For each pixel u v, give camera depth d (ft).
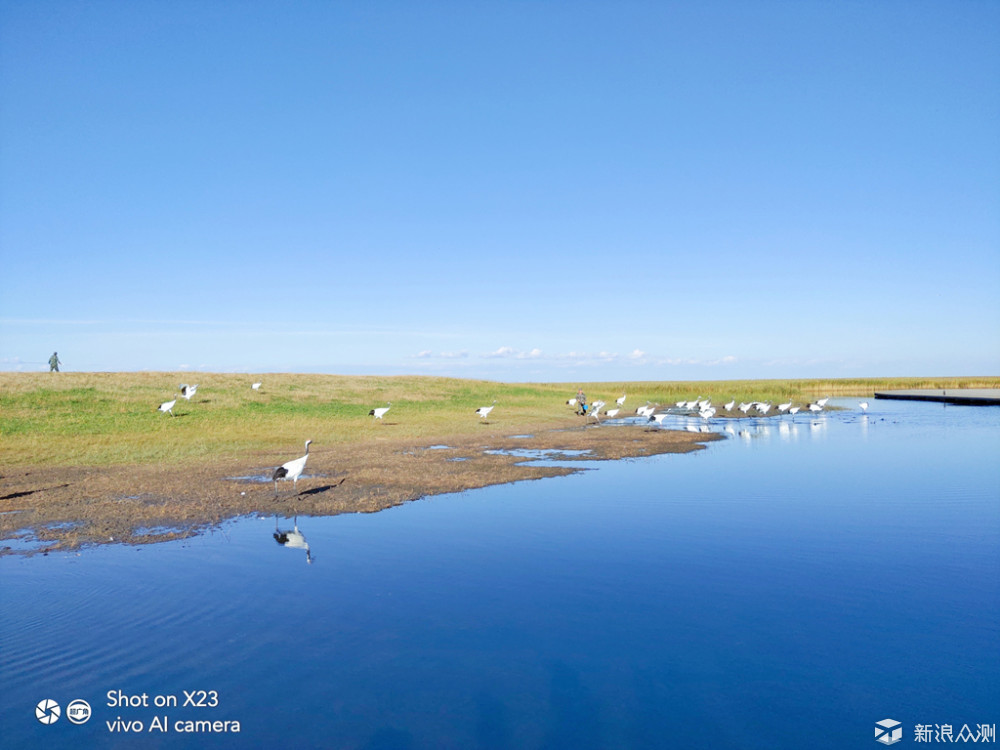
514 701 24.76
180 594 35.73
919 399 259.80
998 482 71.92
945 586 37.55
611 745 21.76
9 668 27.17
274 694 25.25
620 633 30.91
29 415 117.39
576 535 48.52
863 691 25.63
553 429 137.39
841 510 57.31
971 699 25.03
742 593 36.24
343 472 76.64
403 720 23.27
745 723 23.32
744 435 126.72
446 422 145.79
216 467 80.48
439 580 38.19
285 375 207.10
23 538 47.50
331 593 35.96
